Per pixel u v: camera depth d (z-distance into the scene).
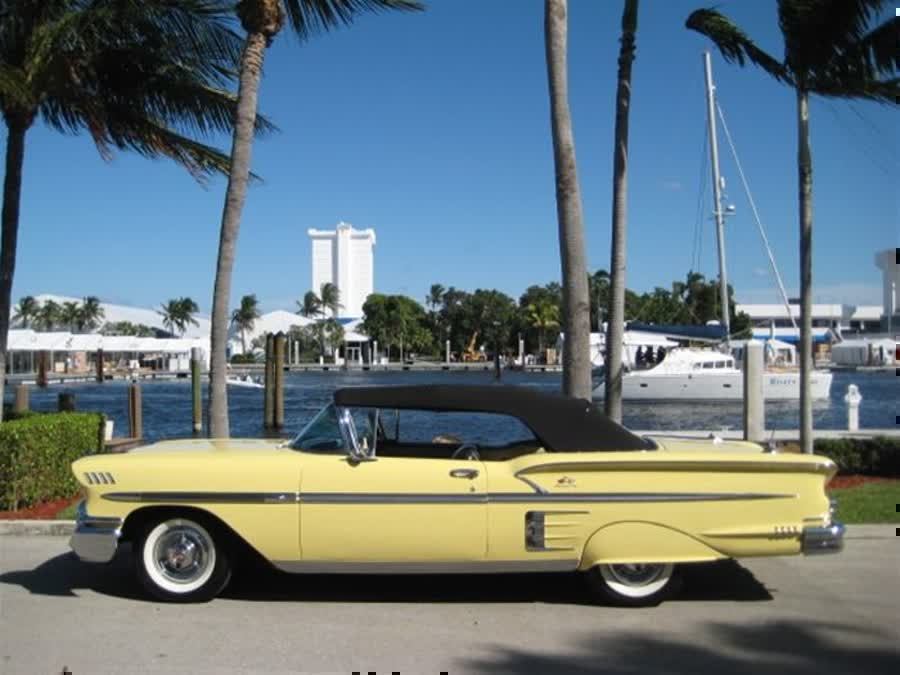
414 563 6.21
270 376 26.12
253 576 7.16
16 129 12.33
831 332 65.88
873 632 5.82
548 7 9.89
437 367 109.62
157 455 6.55
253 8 10.41
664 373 35.94
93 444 11.64
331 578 7.12
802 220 11.50
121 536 6.39
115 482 6.31
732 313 89.31
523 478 6.17
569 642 5.61
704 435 14.59
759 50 11.46
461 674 5.06
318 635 5.73
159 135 13.30
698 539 6.18
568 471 6.19
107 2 11.64
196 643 5.57
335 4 11.20
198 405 26.09
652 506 6.16
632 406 36.22
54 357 84.44
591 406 6.63
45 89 11.71
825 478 6.28
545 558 6.19
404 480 6.18
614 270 11.39
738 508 6.18
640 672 5.10
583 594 6.68
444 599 6.55
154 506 6.32
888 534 8.71
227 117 13.05
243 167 10.51
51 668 5.13
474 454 6.51
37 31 11.55
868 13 10.48
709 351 37.03
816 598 6.61
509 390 6.61
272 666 5.17
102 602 6.46
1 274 12.48
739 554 6.20
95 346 81.00
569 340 9.89
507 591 6.77
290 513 6.20
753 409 13.87
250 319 119.88
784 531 6.16
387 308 119.81
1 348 12.44
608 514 6.16
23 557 7.93
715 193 33.59
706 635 5.75
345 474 6.23
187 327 132.12
